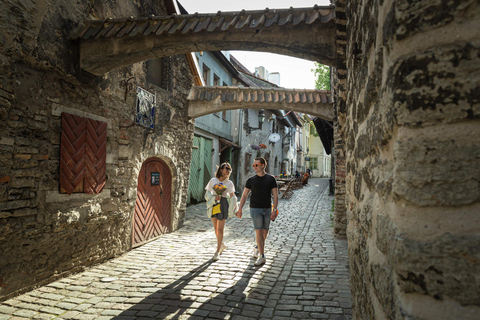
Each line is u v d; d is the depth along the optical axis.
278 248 6.21
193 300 3.74
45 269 4.19
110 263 5.22
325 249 6.12
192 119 8.80
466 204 0.97
